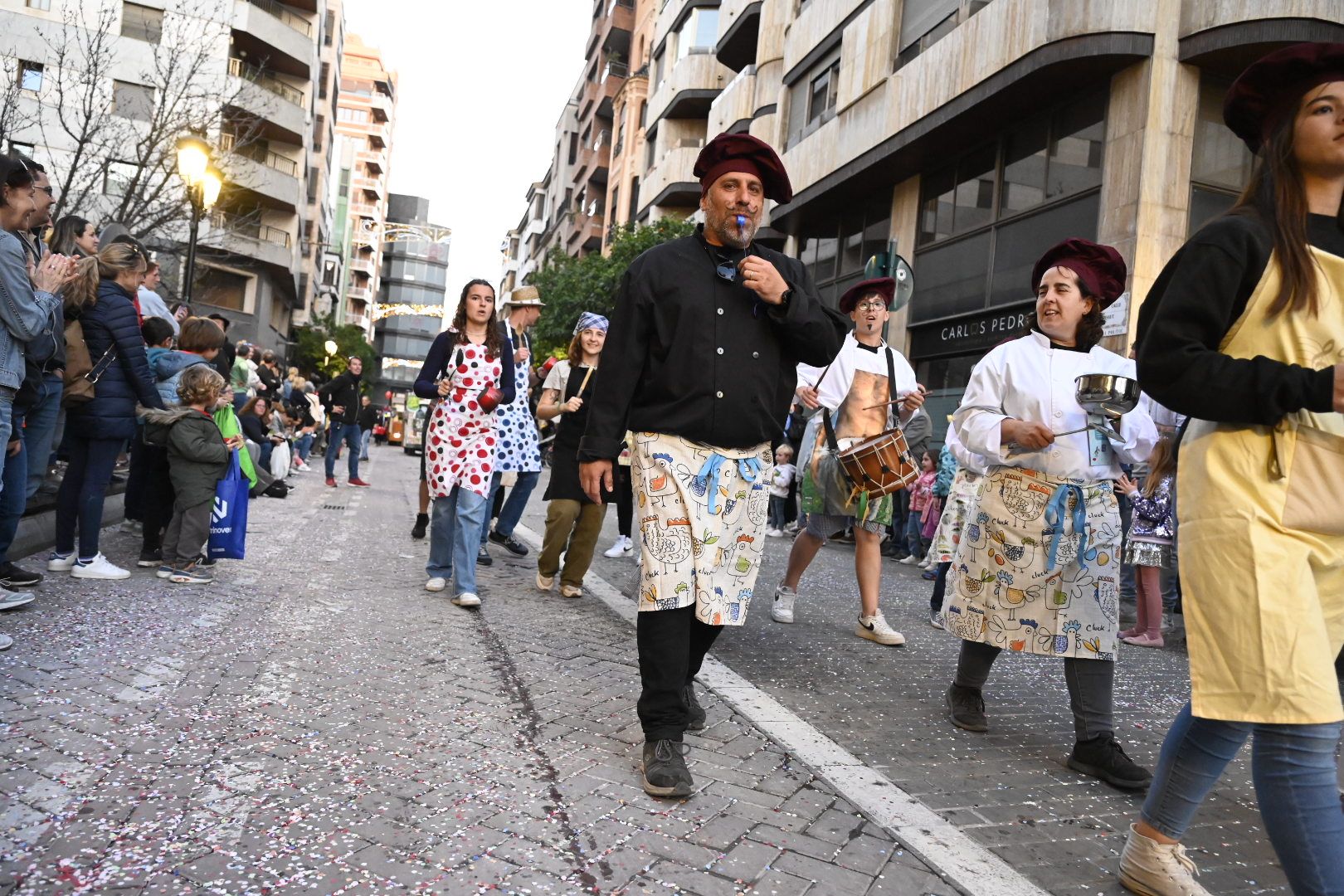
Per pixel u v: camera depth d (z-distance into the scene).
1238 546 1.97
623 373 2.93
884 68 16.16
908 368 5.48
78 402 5.18
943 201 15.80
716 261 3.00
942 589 6.14
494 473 7.26
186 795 2.53
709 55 30.75
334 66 57.97
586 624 5.19
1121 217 11.42
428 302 124.12
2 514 4.67
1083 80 12.21
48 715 3.04
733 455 2.94
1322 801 1.90
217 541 5.53
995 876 2.42
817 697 4.07
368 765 2.83
